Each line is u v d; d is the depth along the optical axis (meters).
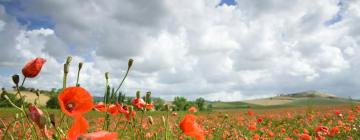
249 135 10.24
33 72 2.28
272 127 12.70
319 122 13.79
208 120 13.11
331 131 8.80
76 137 1.65
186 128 2.79
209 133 8.87
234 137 9.21
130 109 3.57
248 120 14.63
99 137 1.63
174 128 6.61
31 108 2.07
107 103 3.10
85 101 1.89
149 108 3.88
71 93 1.89
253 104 111.00
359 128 10.88
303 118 15.20
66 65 2.42
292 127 12.69
